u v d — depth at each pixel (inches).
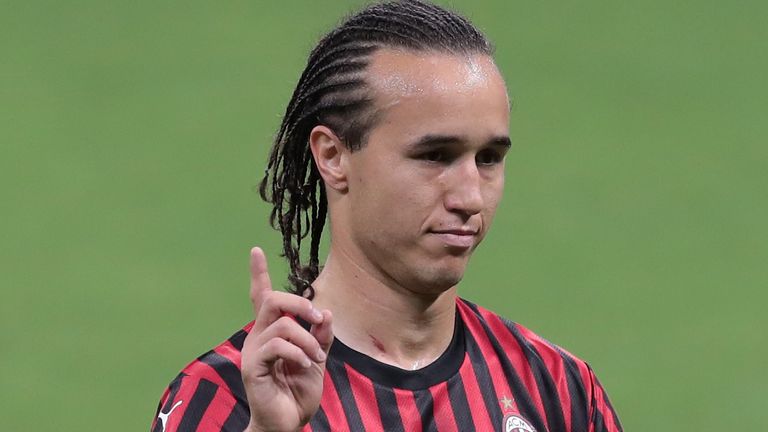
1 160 1845.5
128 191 1775.3
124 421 1360.7
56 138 1899.6
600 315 1557.6
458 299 575.5
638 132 1937.7
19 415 1369.3
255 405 468.8
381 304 532.4
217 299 1545.3
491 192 511.8
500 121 506.3
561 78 2064.5
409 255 510.9
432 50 506.3
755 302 1598.2
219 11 2224.4
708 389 1446.9
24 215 1729.8
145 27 2182.6
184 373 531.5
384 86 503.8
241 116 1941.4
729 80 2084.2
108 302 1552.7
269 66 2063.2
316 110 527.2
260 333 470.0
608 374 1467.8
